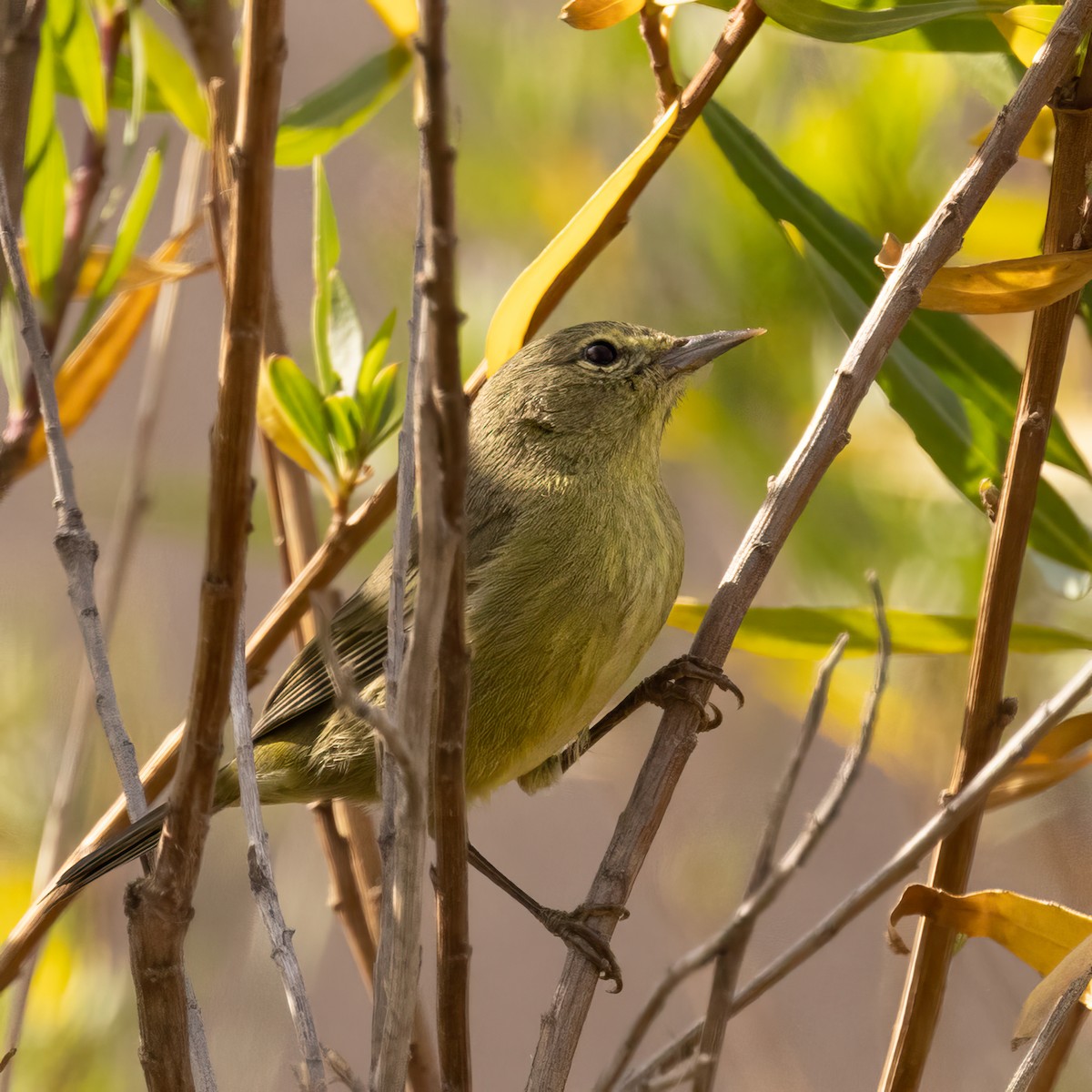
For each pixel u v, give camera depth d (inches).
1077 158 223.3
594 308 383.9
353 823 304.7
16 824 352.8
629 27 372.8
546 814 561.0
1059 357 222.1
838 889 449.7
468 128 392.2
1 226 209.3
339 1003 486.0
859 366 225.1
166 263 298.5
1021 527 223.5
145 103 317.1
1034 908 213.8
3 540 459.8
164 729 395.2
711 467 385.1
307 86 450.6
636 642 295.1
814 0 238.2
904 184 329.1
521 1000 540.7
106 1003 332.8
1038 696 351.9
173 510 425.1
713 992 156.4
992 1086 354.0
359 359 286.8
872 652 267.7
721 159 363.6
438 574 151.3
